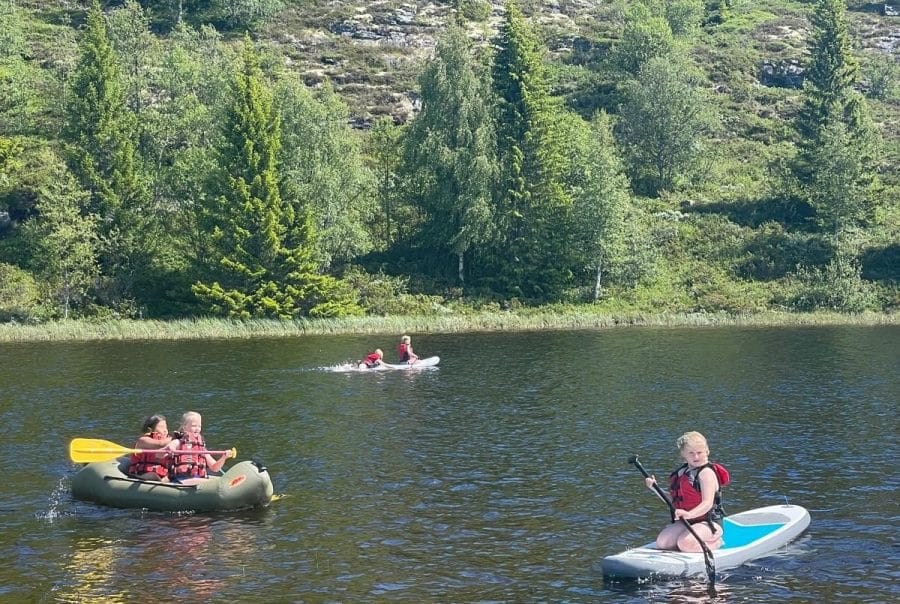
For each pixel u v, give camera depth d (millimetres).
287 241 57062
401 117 83875
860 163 66938
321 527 14203
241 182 55500
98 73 59688
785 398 25875
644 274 61969
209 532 13984
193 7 105500
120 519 14711
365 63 95000
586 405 25016
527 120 63125
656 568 11820
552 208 63188
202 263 56594
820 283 59812
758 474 17250
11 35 85500
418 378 30547
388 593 11508
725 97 94812
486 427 21938
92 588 11688
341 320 50625
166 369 32656
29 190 62031
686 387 28156
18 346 40719
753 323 52906
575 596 11406
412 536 13734
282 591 11578
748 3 125312
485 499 15688
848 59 78625
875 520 14312
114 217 57719
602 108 89625
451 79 62531
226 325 48938
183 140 66438
